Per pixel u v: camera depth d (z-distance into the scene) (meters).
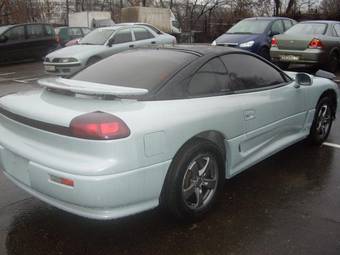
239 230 3.41
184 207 3.39
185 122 3.30
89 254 3.10
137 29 13.28
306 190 4.17
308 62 11.48
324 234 3.35
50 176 3.02
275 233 3.37
